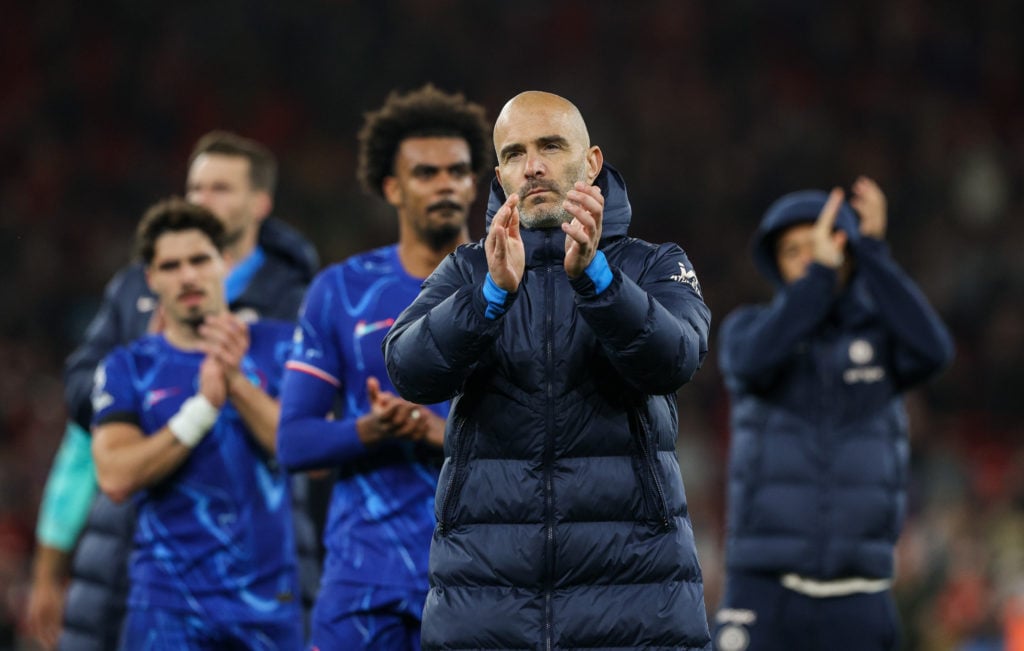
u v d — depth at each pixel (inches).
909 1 3174.2
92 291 2556.6
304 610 836.0
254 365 789.2
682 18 3129.9
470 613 503.2
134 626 753.6
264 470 762.2
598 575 502.6
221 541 749.3
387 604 676.1
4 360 2278.5
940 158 2950.3
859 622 806.5
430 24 3011.8
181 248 772.0
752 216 2849.4
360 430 675.4
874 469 812.0
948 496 1891.0
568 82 3019.2
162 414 766.5
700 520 1940.2
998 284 2632.9
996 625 1412.4
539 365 510.6
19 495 1898.4
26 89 2898.6
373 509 684.7
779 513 812.6
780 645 812.0
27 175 2753.4
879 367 826.8
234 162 889.5
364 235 2667.3
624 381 512.1
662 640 501.4
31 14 2965.1
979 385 2455.7
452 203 709.3
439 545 517.3
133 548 828.6
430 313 501.4
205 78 2947.8
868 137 3004.4
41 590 921.5
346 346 707.4
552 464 508.4
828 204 828.0
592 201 470.6
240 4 2999.5
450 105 722.2
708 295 2669.8
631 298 482.3
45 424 2107.5
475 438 514.9
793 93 3061.0
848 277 854.5
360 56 2967.5
